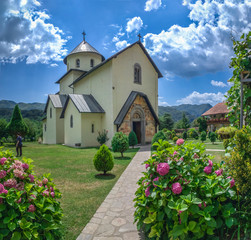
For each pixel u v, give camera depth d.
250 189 2.83
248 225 2.74
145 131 21.75
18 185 2.77
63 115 23.09
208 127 44.47
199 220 2.55
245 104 5.06
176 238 2.59
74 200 5.29
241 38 4.87
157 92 25.12
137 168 9.27
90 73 22.67
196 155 3.20
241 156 2.99
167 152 3.19
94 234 3.53
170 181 2.88
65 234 3.52
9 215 2.46
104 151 8.02
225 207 2.72
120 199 5.31
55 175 8.09
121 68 20.30
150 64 24.41
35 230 2.56
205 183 2.79
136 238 3.38
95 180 7.34
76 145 19.42
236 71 5.12
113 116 19.16
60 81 30.44
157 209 2.84
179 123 66.44
